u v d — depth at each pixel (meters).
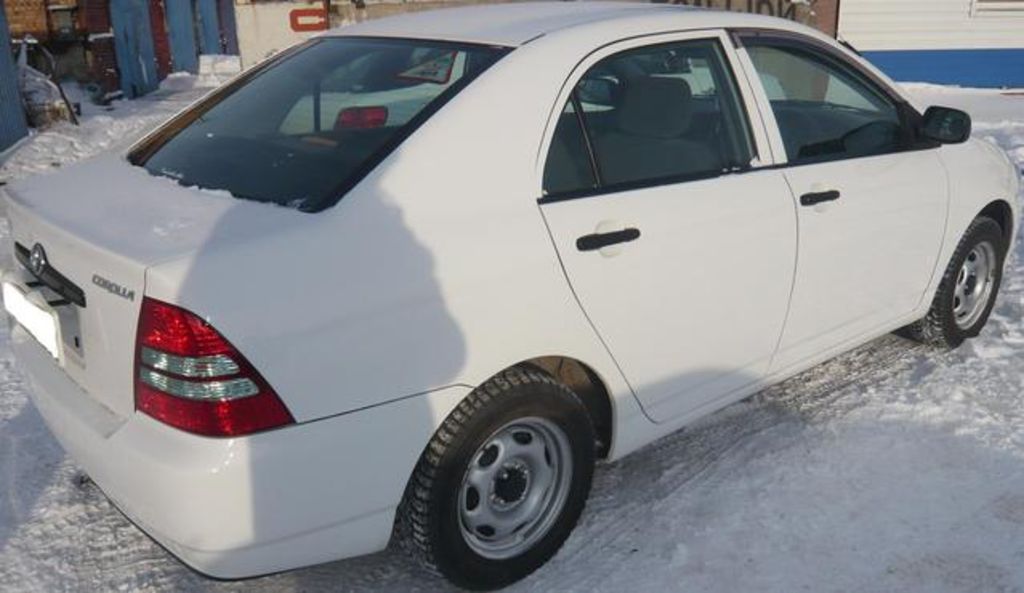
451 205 2.69
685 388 3.33
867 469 3.64
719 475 3.61
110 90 16.95
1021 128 11.52
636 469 3.67
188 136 3.30
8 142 11.15
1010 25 14.86
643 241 3.04
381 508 2.61
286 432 2.39
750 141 3.48
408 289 2.55
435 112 2.79
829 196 3.67
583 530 3.29
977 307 4.79
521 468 2.96
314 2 12.14
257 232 2.48
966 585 2.99
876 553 3.15
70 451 2.74
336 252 2.48
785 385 4.36
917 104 4.23
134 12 17.75
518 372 2.85
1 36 10.93
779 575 3.04
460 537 2.81
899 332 4.77
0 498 3.49
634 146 3.15
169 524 2.39
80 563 3.13
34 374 2.94
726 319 3.38
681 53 3.35
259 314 2.35
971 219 4.46
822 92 3.86
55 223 2.76
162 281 2.32
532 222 2.81
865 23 14.64
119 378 2.52
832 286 3.79
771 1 12.95
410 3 12.25
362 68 3.23
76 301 2.66
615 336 3.02
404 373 2.56
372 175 2.64
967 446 3.79
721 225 3.27
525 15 3.42
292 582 3.04
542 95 2.94
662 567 3.09
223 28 23.27
